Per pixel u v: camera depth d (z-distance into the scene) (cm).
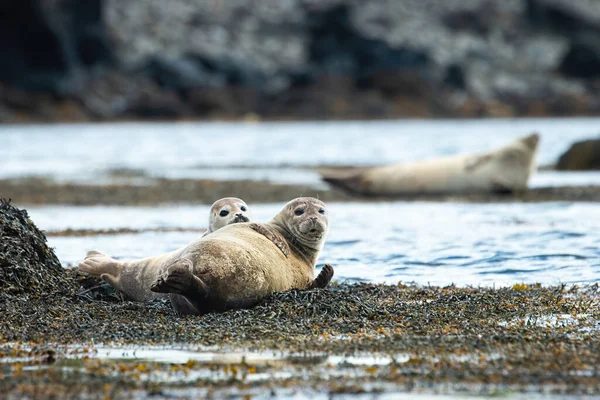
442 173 9262
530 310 3806
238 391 2662
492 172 9138
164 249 5747
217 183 10412
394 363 2931
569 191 9075
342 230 6694
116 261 4328
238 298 3691
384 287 4419
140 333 3388
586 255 5359
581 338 3266
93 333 3400
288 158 15350
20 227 4428
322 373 2845
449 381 2742
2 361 3016
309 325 3494
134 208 8262
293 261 4066
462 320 3600
